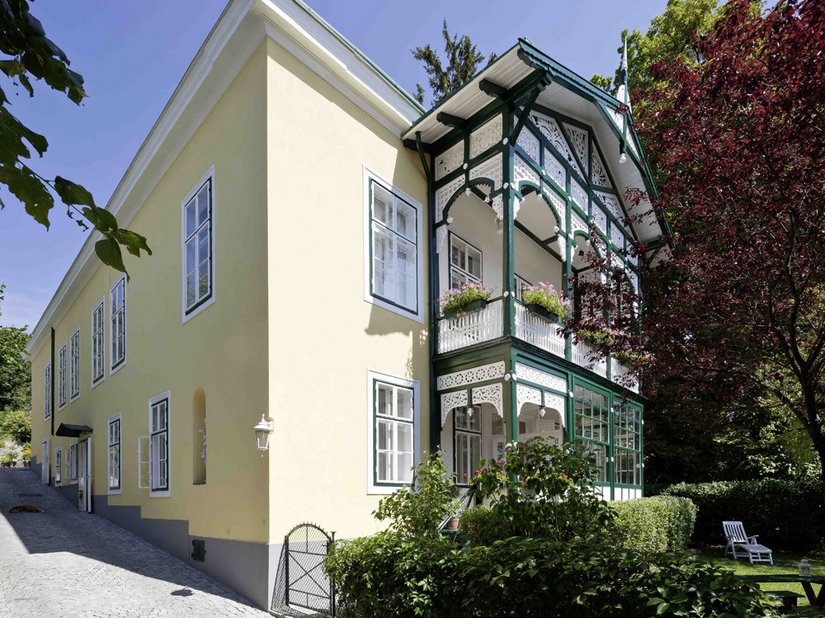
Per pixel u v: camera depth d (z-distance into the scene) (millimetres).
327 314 8625
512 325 9508
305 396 8062
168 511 10078
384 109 10234
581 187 12500
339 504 8289
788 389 7914
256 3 8117
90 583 7738
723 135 5582
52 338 22016
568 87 10406
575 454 5441
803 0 4422
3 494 18438
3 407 36000
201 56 9305
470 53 22344
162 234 11453
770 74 4848
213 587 7855
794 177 5004
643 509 10086
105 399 14547
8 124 2033
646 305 6766
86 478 15633
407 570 4902
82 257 16391
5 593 7191
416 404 10148
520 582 4199
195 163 10242
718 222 5824
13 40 2125
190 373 9734
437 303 10828
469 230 12609
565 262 11242
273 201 8086
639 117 6691
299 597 7312
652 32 20000
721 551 13234
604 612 3854
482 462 5777
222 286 8961
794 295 5234
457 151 10805
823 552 13086
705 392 6945
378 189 10023
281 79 8477
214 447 8703
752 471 16094
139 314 12398
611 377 12883
